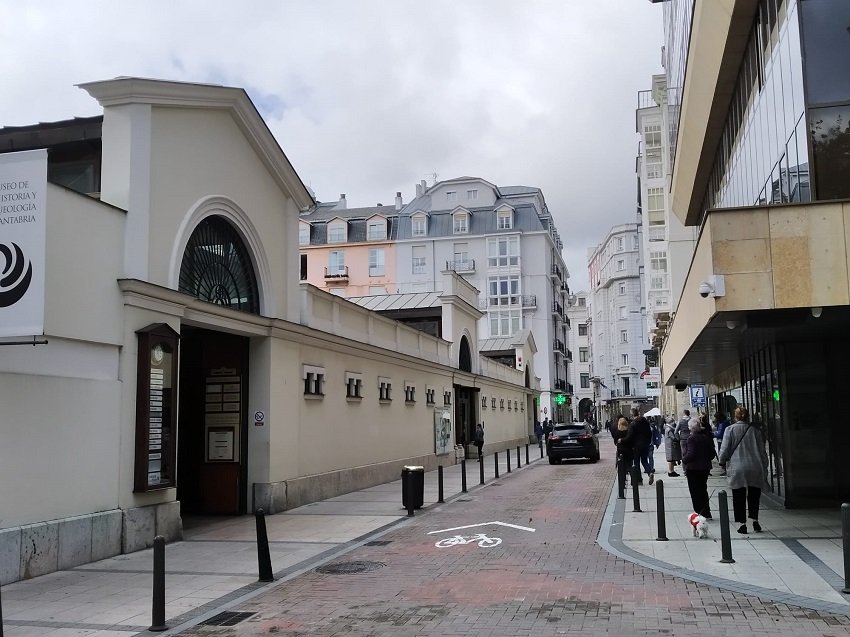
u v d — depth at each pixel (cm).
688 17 2022
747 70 1575
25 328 863
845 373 1413
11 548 916
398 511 1565
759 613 715
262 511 932
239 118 1468
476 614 741
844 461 1410
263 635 694
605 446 4566
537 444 5138
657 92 4934
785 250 963
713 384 3322
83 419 1055
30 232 874
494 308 6825
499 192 7512
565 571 934
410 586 877
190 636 697
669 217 3988
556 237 7750
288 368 1656
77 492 1038
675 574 892
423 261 6919
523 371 4956
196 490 1571
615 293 9669
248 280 1568
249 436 1562
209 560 1061
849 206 956
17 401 948
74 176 1406
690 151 2289
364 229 7031
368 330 2189
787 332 1288
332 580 921
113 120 1220
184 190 1321
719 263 976
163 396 1209
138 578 943
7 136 1365
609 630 670
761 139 1433
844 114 1102
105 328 1109
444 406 2939
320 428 1814
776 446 1507
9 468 931
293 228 1731
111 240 1141
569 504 1625
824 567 905
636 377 9369
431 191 7281
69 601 829
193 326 1389
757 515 1186
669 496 1716
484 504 1662
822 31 1129
